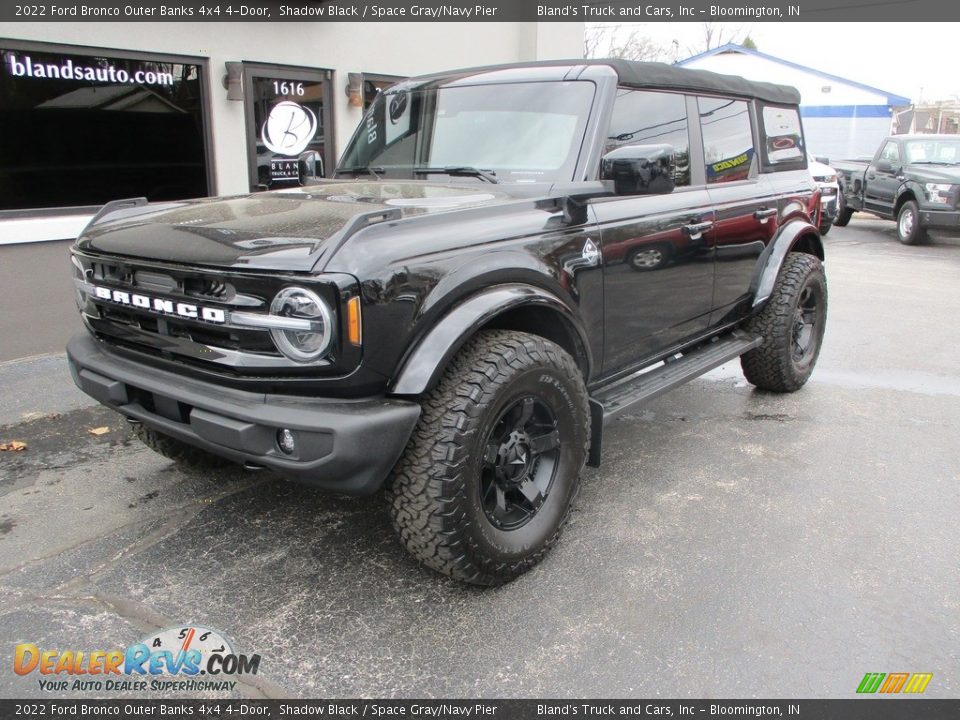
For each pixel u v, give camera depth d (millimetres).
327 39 7012
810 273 4934
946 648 2574
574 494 3115
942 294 8789
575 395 3002
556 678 2424
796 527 3369
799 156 5258
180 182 6262
